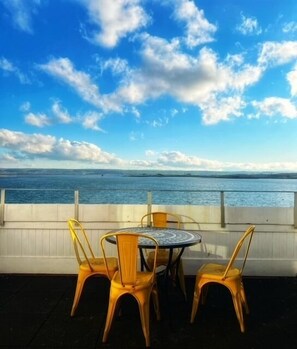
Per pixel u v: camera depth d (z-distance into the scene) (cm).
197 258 392
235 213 390
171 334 242
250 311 285
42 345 224
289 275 388
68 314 275
